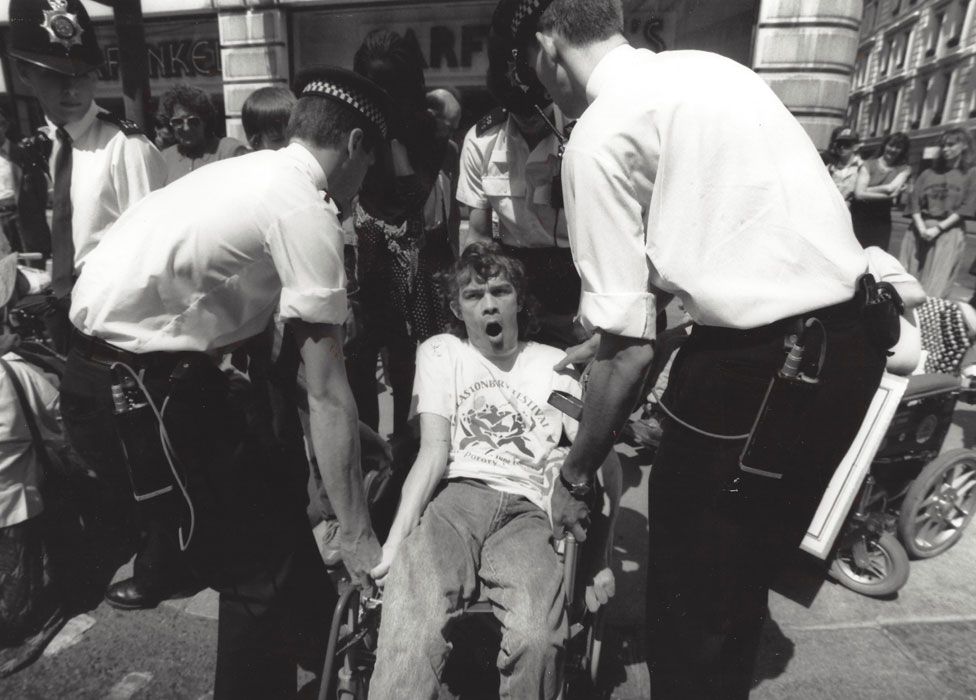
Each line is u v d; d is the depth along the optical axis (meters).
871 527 2.39
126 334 1.41
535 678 1.50
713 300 1.20
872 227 6.33
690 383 1.30
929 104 25.03
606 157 1.18
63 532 2.50
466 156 2.59
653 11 6.34
